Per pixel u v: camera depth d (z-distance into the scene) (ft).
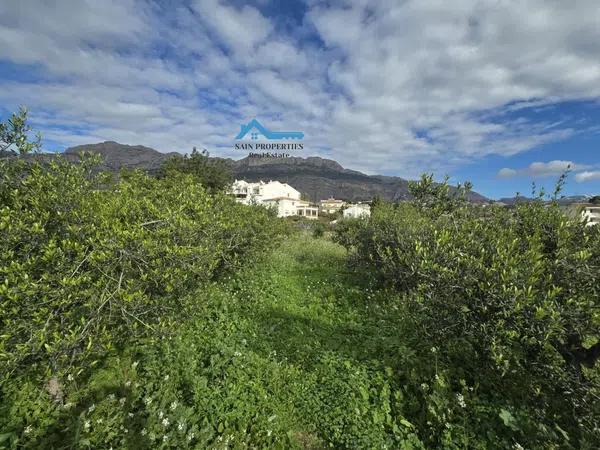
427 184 12.80
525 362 7.72
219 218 15.40
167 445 7.63
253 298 18.35
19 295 5.85
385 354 11.58
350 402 9.34
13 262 6.01
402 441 8.08
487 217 11.27
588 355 7.65
